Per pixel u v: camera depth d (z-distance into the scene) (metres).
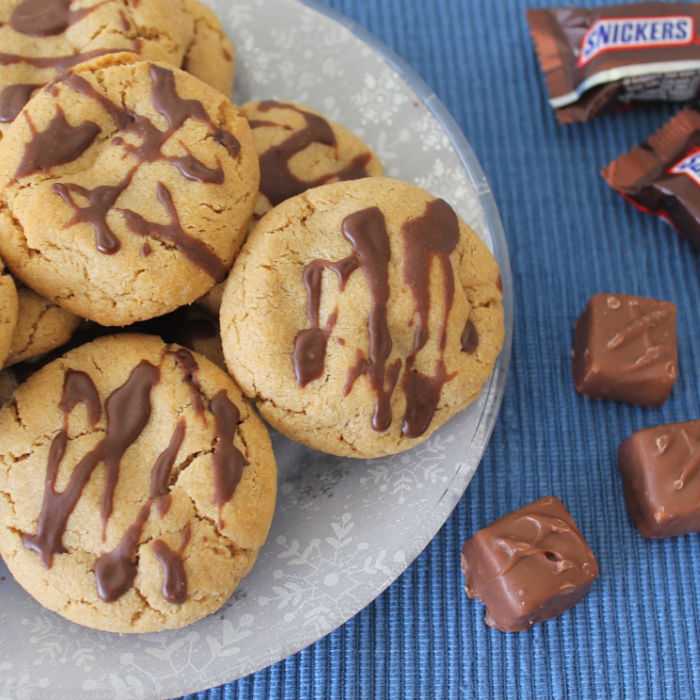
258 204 0.50
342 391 0.48
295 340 0.48
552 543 0.50
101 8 0.50
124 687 0.47
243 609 0.48
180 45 0.51
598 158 0.56
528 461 0.52
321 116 0.52
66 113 0.48
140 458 0.48
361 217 0.48
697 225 0.53
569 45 0.55
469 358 0.49
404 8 0.57
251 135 0.49
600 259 0.55
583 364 0.52
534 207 0.55
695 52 0.54
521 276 0.54
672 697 0.50
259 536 0.48
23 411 0.48
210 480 0.47
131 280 0.47
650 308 0.52
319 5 0.53
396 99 0.53
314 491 0.50
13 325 0.47
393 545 0.49
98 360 0.48
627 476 0.52
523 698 0.50
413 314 0.48
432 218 0.49
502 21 0.57
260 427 0.48
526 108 0.56
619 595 0.51
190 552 0.47
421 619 0.51
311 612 0.48
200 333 0.50
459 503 0.52
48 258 0.47
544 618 0.50
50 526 0.47
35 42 0.49
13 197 0.47
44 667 0.48
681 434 0.51
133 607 0.47
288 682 0.50
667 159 0.54
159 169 0.48
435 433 0.50
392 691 0.50
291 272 0.48
